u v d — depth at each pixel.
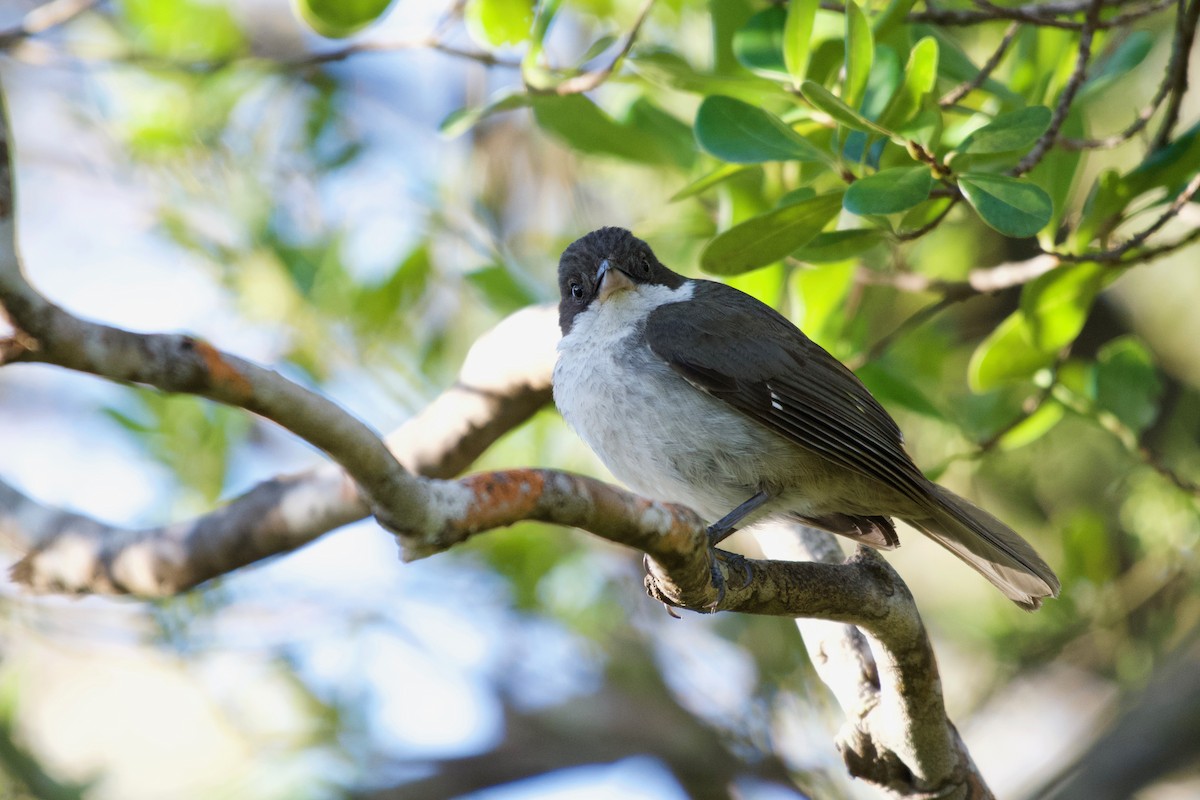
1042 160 8.34
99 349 4.44
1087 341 14.02
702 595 6.21
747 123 7.53
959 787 7.40
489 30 9.16
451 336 11.73
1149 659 11.45
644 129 9.95
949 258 12.47
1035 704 13.31
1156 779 10.86
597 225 12.70
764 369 8.41
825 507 8.80
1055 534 12.67
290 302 11.00
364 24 9.05
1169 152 8.04
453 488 5.17
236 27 12.02
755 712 11.26
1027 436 10.28
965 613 13.08
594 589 12.05
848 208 6.65
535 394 9.06
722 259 7.50
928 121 7.12
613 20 11.15
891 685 7.00
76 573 8.38
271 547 8.27
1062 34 9.03
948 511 8.37
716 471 8.47
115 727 16.34
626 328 8.68
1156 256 8.28
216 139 11.50
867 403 8.72
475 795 12.19
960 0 9.93
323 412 4.75
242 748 15.81
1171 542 11.08
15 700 12.14
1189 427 11.60
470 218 12.00
